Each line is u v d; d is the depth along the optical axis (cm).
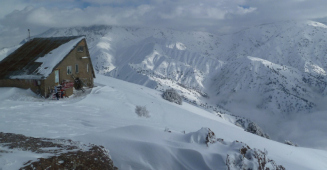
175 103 4247
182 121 2298
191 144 976
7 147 700
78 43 2752
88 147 831
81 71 2884
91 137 961
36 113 1579
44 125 1265
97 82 3741
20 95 2138
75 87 2752
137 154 866
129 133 1045
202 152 887
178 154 884
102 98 2320
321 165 1817
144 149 884
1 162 536
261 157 929
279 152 1795
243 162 863
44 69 2325
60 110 1755
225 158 860
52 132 1107
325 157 2372
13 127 1161
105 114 1855
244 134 2214
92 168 677
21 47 2802
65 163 634
